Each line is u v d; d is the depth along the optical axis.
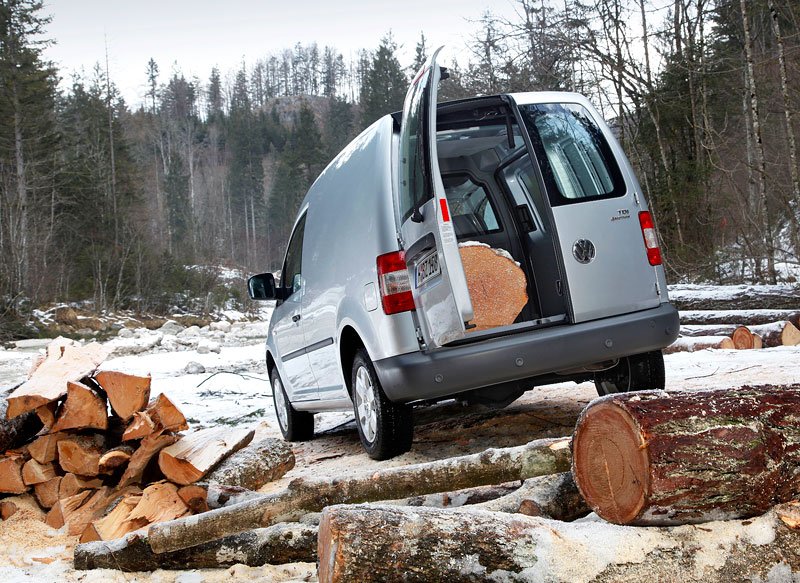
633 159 21.53
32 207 42.06
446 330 4.10
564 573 2.33
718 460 2.42
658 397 2.56
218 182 114.56
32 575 3.56
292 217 97.12
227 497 4.12
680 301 11.26
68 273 41.88
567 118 4.95
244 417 7.88
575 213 4.66
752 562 2.35
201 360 14.68
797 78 18.83
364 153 5.09
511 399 4.87
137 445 4.44
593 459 2.61
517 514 2.56
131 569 3.54
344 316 4.95
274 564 3.37
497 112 4.98
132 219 49.25
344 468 4.93
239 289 51.66
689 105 21.00
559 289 4.96
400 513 2.53
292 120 166.25
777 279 16.70
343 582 2.42
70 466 4.30
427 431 5.51
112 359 15.75
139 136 105.94
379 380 4.66
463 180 5.40
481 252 4.79
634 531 2.45
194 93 146.75
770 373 6.27
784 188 18.42
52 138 47.78
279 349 6.72
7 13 46.16
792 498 2.52
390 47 95.62
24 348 25.28
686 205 20.00
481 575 2.39
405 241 4.40
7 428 4.45
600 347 4.49
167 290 44.66
